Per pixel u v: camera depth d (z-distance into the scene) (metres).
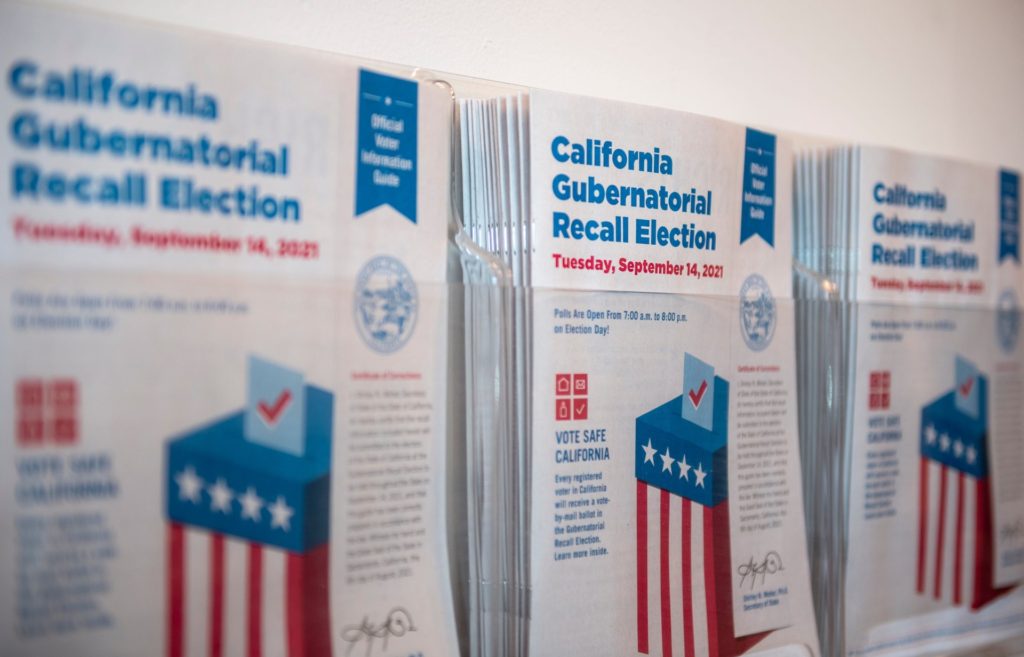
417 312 0.60
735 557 0.77
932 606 0.93
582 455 0.67
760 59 1.00
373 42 0.75
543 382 0.66
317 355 0.56
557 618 0.65
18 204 0.47
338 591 0.56
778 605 0.80
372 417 0.58
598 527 0.68
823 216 0.88
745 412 0.78
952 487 0.95
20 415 0.47
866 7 1.10
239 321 0.53
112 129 0.49
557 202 0.66
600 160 0.69
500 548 0.64
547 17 0.84
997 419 1.00
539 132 0.66
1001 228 1.00
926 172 0.93
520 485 0.65
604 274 0.69
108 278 0.49
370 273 0.58
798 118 1.03
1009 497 1.01
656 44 0.91
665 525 0.72
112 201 0.49
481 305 0.63
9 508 0.46
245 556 0.53
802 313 0.85
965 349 0.96
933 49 1.18
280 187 0.54
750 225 0.79
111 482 0.49
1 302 0.46
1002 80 1.27
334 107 0.56
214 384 0.52
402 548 0.59
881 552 0.89
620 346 0.70
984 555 0.98
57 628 0.47
